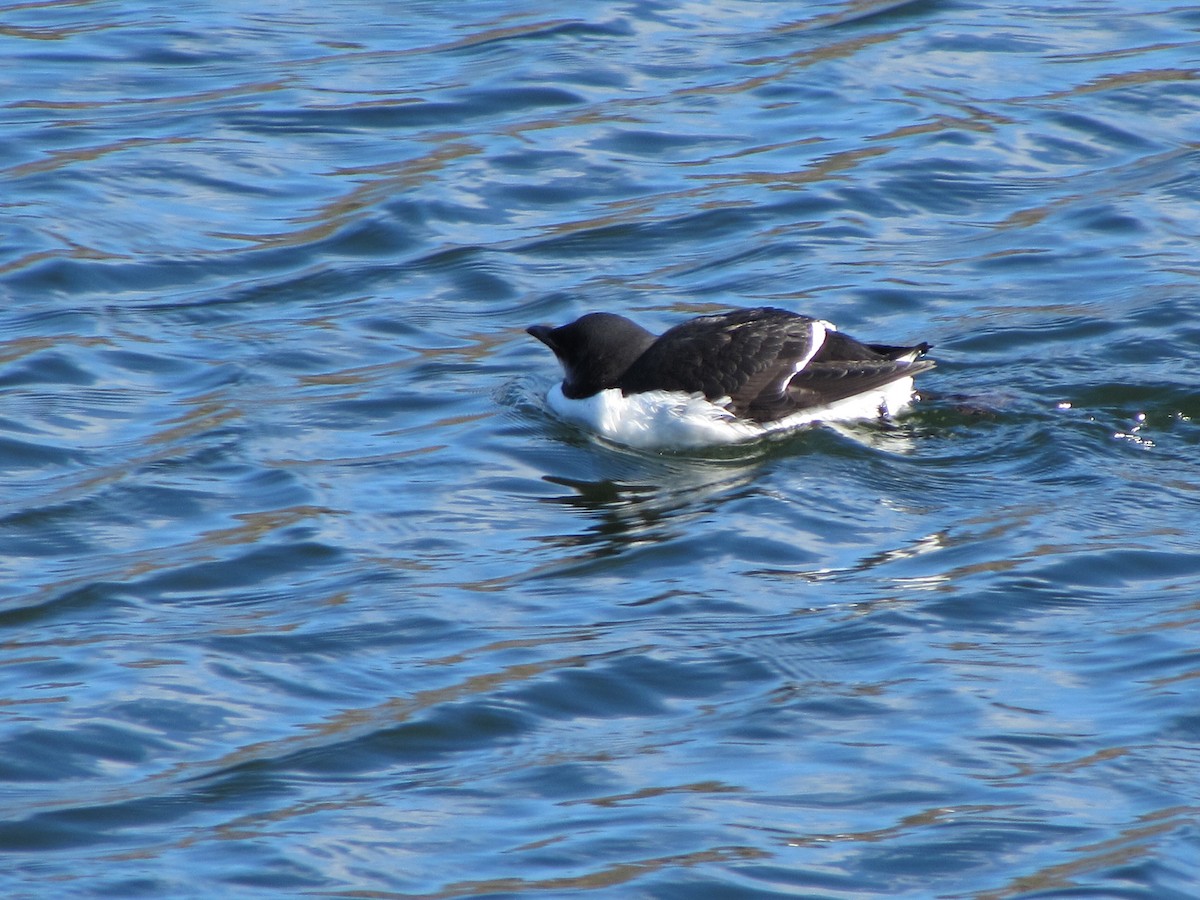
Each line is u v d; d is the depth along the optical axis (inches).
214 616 402.6
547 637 387.2
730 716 350.9
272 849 308.8
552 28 843.4
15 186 685.3
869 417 509.4
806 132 730.2
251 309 604.4
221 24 861.8
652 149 719.7
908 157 701.3
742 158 709.3
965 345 550.9
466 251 641.6
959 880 294.7
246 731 351.9
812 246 633.6
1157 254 613.3
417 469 486.6
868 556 424.8
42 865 306.2
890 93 764.6
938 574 412.2
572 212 672.4
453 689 364.5
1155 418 497.0
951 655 371.9
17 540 443.8
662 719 352.8
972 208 664.4
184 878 301.0
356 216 668.1
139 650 384.8
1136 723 339.9
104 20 868.6
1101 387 515.8
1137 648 370.0
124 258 636.1
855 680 362.9
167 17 871.7
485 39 835.4
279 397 535.2
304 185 695.7
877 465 479.8
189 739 349.1
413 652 382.3
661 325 579.5
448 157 714.2
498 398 536.7
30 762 339.9
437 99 767.7
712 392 501.7
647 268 626.5
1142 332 549.6
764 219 657.0
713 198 675.4
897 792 320.8
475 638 388.2
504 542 441.7
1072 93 759.1
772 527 443.2
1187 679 354.6
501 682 366.6
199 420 516.7
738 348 507.8
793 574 416.8
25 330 582.9
